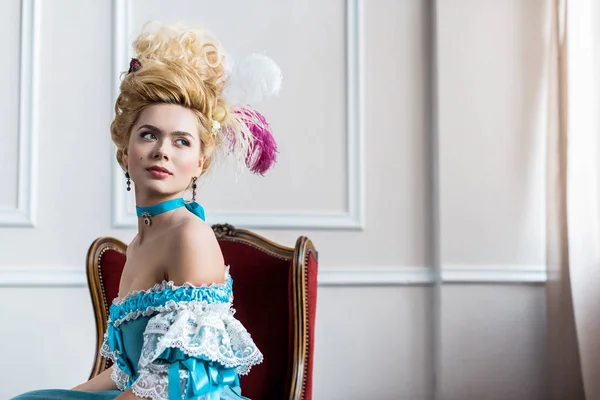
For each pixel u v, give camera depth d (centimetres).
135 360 142
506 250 305
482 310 303
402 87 314
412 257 309
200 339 131
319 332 303
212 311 135
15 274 290
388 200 310
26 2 297
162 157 140
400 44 315
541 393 302
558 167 297
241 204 301
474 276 302
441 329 300
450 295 302
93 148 298
